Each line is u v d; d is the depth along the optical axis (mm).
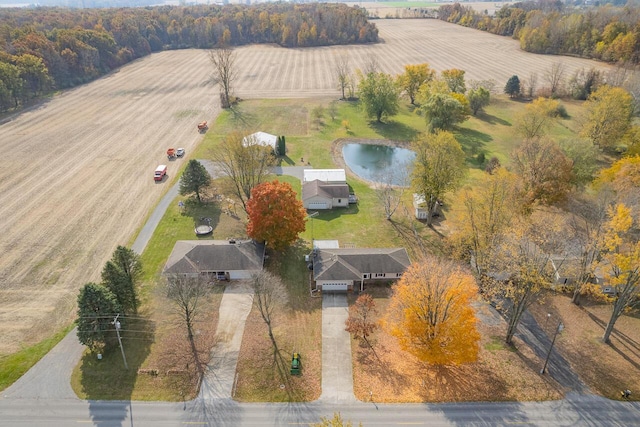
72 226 72062
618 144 104062
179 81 165750
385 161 103250
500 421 41969
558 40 198875
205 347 49938
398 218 77000
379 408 43281
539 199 68625
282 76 173375
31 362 47531
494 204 58188
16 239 68312
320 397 44375
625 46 166250
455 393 44938
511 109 136625
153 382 45594
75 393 44281
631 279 45688
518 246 50875
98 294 46469
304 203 79562
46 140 108188
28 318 53312
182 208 77812
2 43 144625
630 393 44531
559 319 54781
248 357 48781
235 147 76000
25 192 82625
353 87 148500
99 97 145500
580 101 140625
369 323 51781
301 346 50406
